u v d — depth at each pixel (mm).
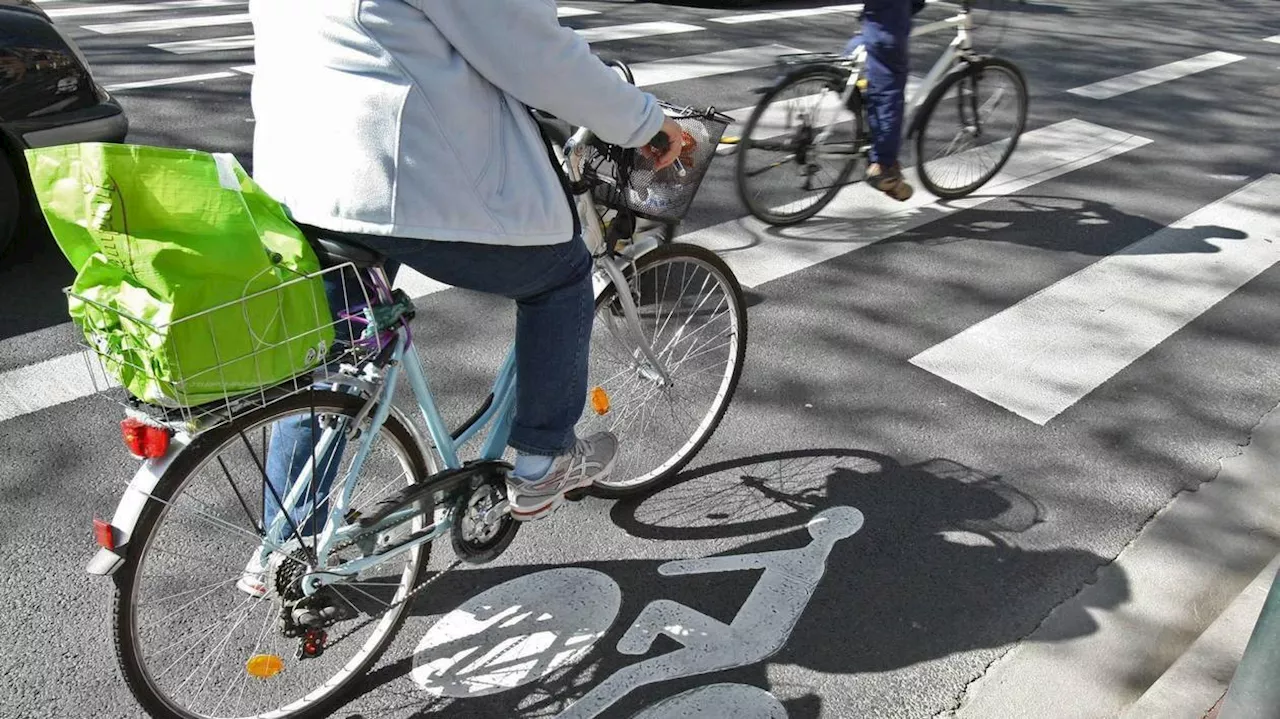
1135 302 4785
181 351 1824
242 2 10031
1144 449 3697
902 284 4859
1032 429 3781
